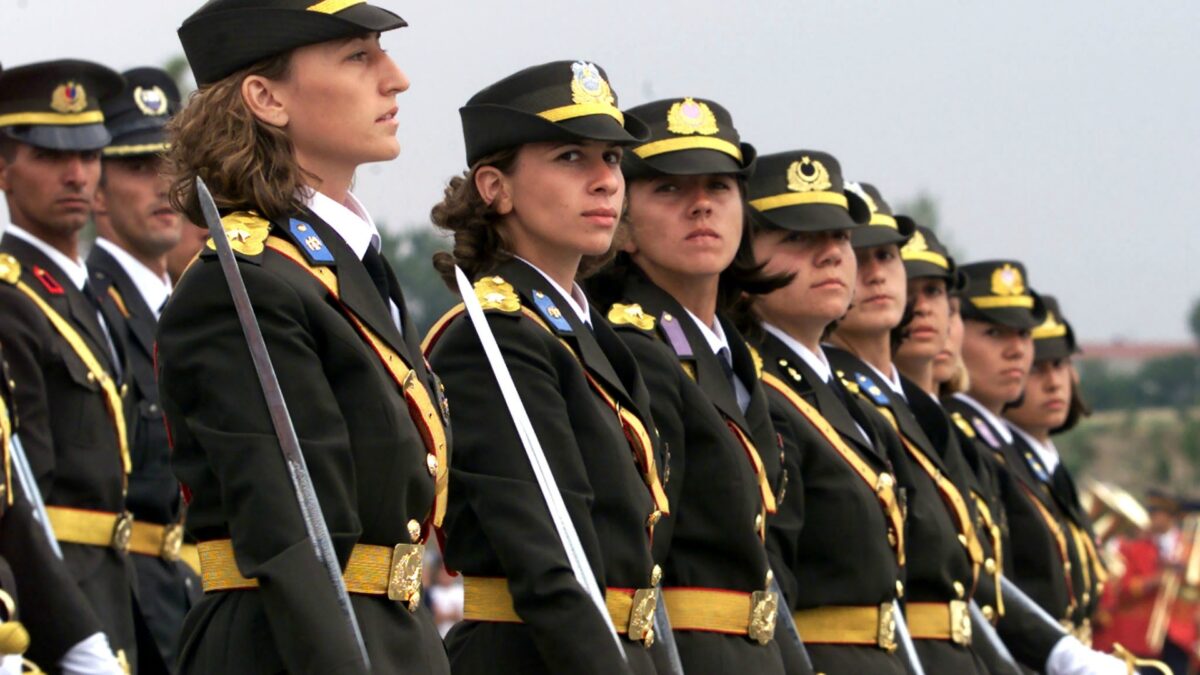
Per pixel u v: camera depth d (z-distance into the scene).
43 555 12.47
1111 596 31.50
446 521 12.04
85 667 12.48
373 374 10.19
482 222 12.90
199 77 10.73
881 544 15.63
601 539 12.16
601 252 12.91
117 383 16.25
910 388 18.06
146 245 17.33
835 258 15.98
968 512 17.48
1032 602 19.11
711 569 13.45
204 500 10.03
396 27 10.69
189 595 16.86
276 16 10.49
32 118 15.97
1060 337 22.80
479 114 12.82
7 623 10.76
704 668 13.32
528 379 12.04
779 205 15.91
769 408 15.48
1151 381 99.38
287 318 9.98
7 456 12.42
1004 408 22.94
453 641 12.20
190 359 9.84
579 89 12.76
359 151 10.62
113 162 17.19
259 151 10.47
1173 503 32.66
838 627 15.48
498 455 11.79
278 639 9.55
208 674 9.98
